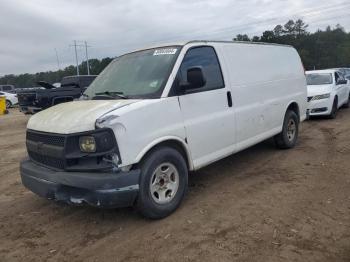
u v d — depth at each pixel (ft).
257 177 20.83
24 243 14.62
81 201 14.25
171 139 15.99
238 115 19.97
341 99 47.67
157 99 15.65
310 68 294.46
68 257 13.34
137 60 18.60
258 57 22.72
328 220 14.93
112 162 14.05
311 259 12.17
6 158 30.35
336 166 22.35
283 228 14.37
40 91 49.14
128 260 12.78
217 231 14.38
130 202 14.52
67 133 14.30
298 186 19.03
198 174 21.77
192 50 17.94
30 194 20.36
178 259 12.59
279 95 24.64
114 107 14.74
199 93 17.51
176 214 16.16
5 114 80.28
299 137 32.09
